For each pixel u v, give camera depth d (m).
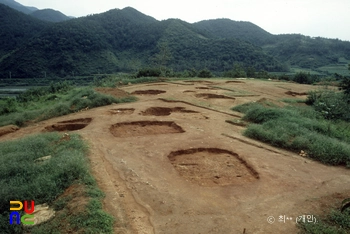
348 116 12.30
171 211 4.58
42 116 12.55
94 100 14.20
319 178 6.17
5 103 17.34
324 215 4.64
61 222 3.99
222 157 7.39
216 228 4.16
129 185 5.42
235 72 36.06
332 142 7.75
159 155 7.05
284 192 5.42
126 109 13.20
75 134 8.42
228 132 9.49
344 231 4.13
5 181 5.15
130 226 4.12
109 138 8.44
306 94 21.05
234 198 5.11
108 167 6.25
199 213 4.55
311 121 10.10
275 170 6.45
